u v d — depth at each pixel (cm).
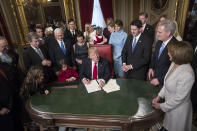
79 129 219
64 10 524
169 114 144
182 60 124
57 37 266
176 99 126
